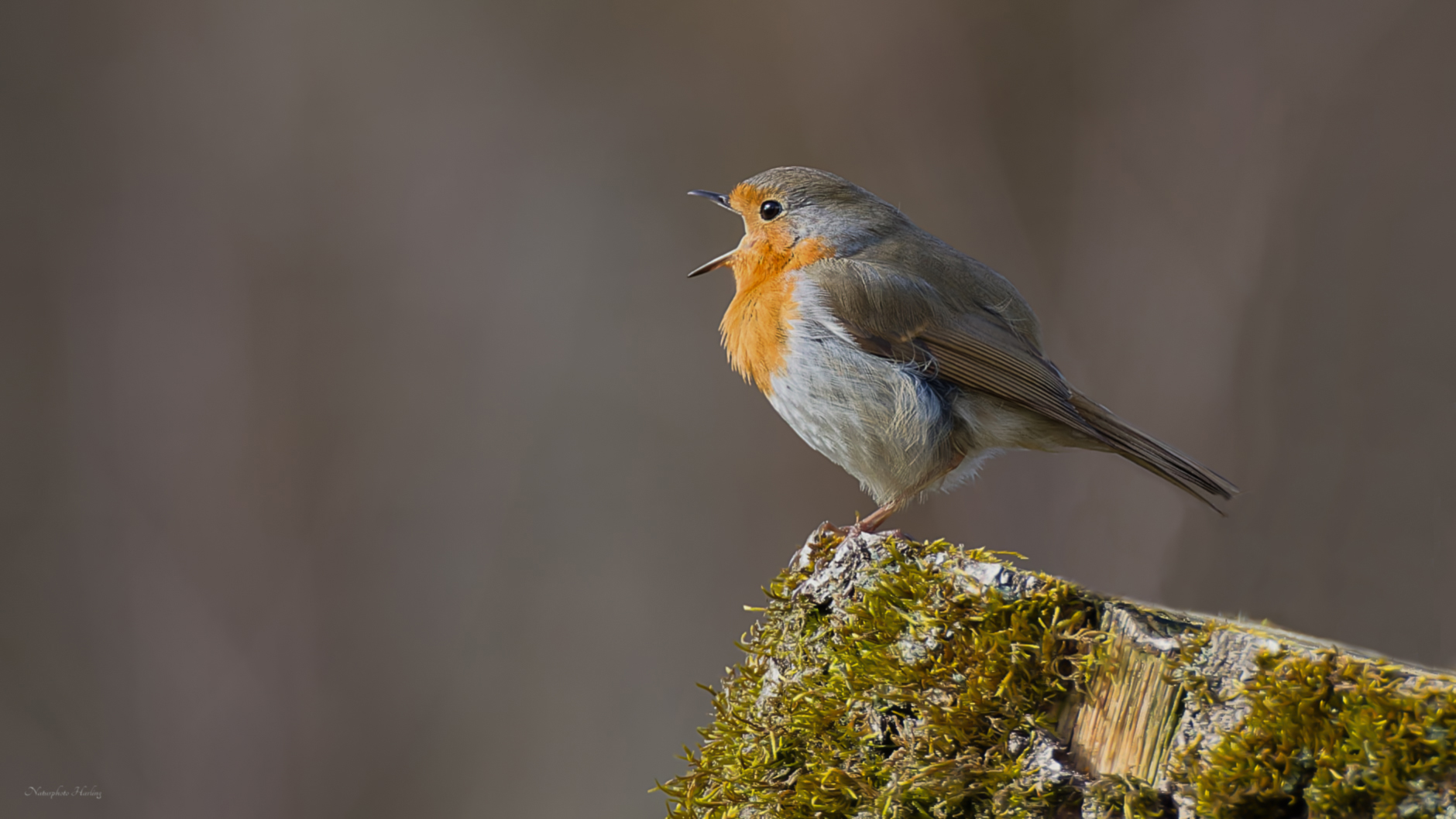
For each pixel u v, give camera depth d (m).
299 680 12.60
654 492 13.55
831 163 13.62
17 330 13.60
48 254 13.81
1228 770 2.87
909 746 3.28
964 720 3.22
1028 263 13.01
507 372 14.19
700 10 14.25
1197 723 2.98
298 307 14.16
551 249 14.52
